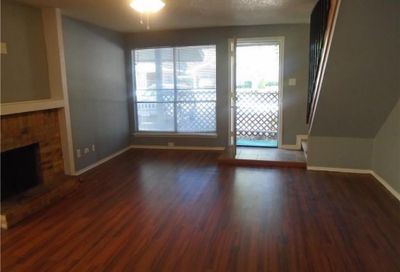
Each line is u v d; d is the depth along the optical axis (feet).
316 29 12.36
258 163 15.97
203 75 19.13
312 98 13.80
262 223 9.76
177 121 20.02
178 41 18.81
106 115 17.58
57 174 13.48
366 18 8.77
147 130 20.54
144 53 19.60
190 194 12.26
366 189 12.51
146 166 16.33
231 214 10.41
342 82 11.20
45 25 13.00
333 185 13.03
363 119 13.03
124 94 19.71
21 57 11.98
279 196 11.93
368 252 8.09
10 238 9.07
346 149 14.57
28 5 12.16
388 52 9.76
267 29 17.74
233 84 17.30
